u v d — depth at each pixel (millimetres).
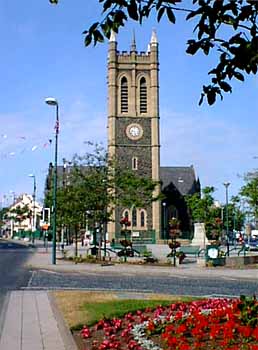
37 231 105000
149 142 92875
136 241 85250
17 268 30953
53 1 5945
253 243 73188
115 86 93250
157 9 5660
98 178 38000
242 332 8281
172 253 35188
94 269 30141
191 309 11328
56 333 10922
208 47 5793
